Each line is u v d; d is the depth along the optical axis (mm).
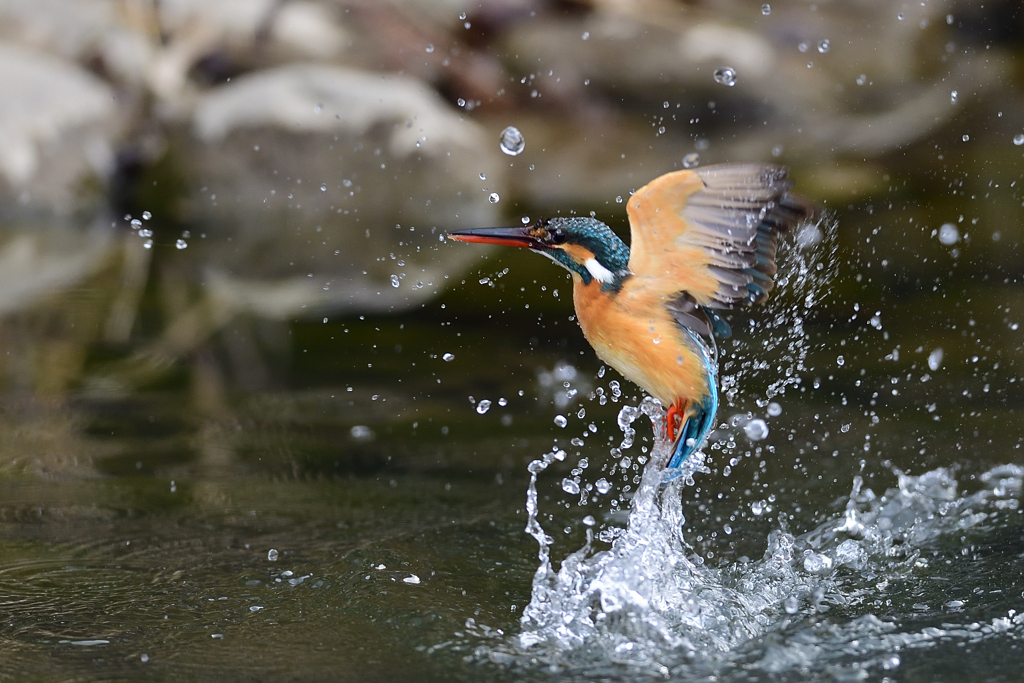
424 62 21516
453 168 18766
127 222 18531
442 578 6996
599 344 6879
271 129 18594
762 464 8938
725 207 6137
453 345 12289
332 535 7660
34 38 20250
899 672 5758
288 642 6129
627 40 21625
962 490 8320
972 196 16547
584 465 8906
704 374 6691
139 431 9859
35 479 8711
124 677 5699
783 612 6539
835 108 21375
